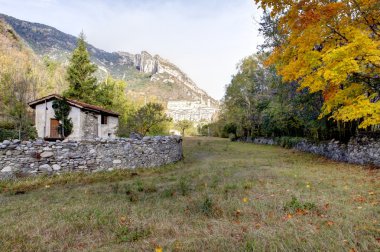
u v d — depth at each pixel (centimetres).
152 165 1619
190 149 3077
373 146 1355
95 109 2659
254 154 2414
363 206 569
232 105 5297
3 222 531
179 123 9675
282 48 1215
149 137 1656
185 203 648
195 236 421
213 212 555
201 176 1121
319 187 800
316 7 970
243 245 371
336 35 1019
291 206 569
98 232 455
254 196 697
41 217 557
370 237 383
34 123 2669
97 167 1344
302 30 1033
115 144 1431
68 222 504
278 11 1055
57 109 2462
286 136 3681
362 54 902
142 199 725
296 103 2172
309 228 434
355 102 1079
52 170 1198
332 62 932
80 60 4028
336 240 377
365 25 1030
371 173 1070
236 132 5625
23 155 1135
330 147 1886
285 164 1525
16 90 2952
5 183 1030
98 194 825
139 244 397
